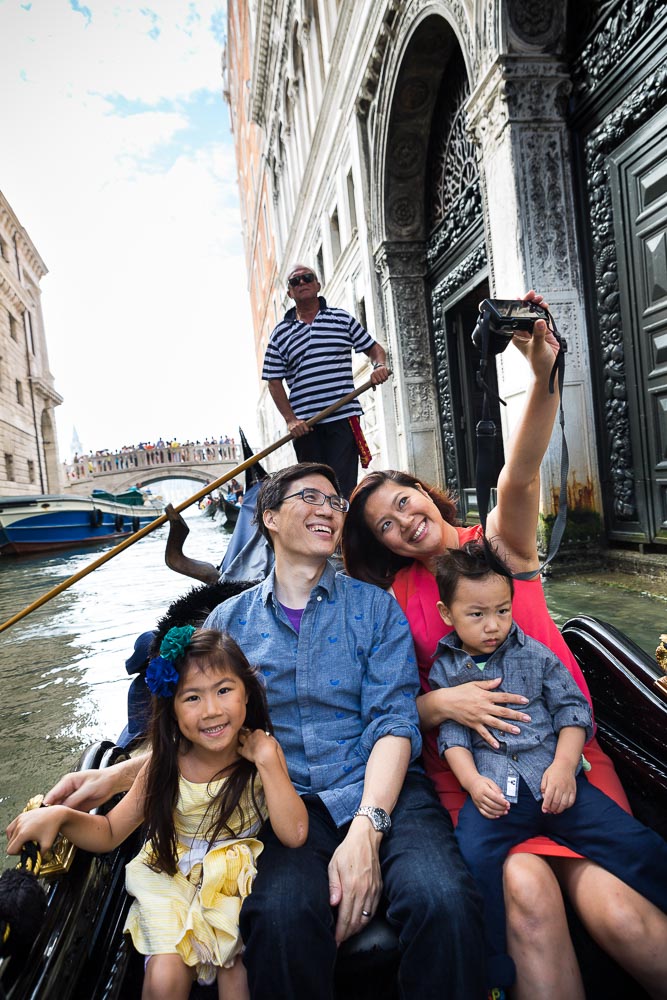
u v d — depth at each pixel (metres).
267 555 2.56
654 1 3.79
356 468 3.74
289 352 3.67
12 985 0.94
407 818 1.37
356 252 10.21
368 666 1.59
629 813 1.35
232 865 1.29
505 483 1.62
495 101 4.79
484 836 1.34
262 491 1.69
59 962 1.05
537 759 1.42
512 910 1.23
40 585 9.27
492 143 4.96
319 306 3.66
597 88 4.43
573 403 4.76
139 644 1.93
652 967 1.15
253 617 1.64
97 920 1.28
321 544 1.59
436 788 1.59
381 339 8.95
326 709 1.56
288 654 1.58
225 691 1.34
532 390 1.52
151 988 1.20
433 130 7.69
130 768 1.46
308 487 1.61
